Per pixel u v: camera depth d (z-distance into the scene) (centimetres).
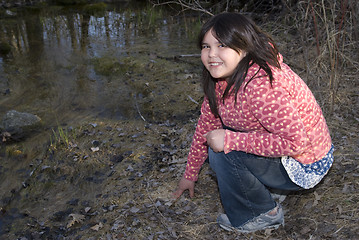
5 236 293
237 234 251
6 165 380
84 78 569
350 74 446
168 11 930
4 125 440
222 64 201
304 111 206
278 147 201
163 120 443
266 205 237
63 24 849
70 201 324
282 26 620
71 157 383
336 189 273
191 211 286
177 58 617
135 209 294
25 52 680
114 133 420
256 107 195
